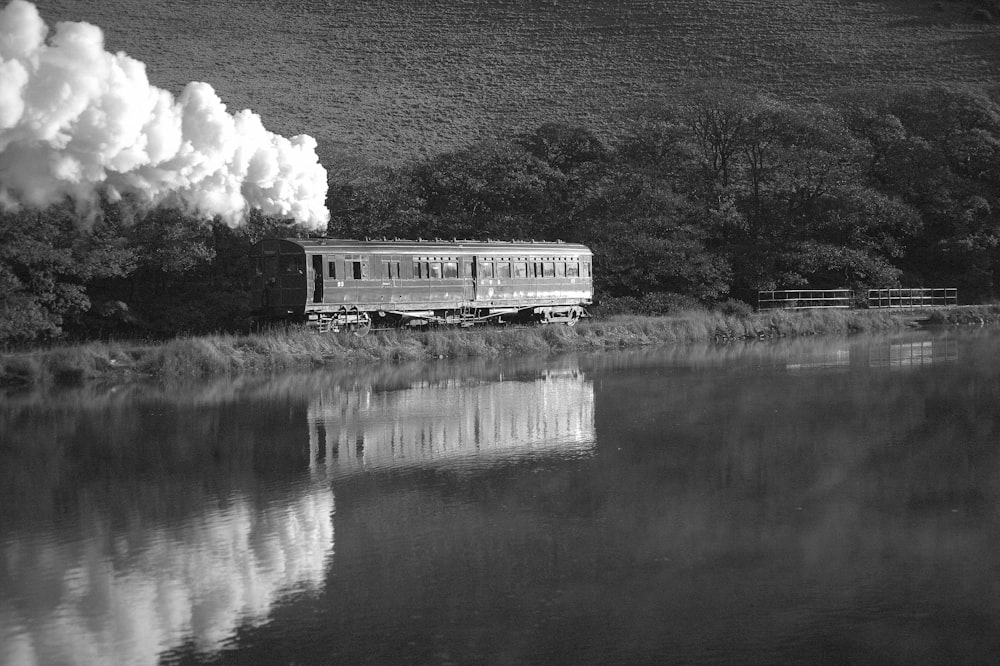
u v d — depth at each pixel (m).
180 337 69.44
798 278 110.44
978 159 134.00
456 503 31.06
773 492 32.00
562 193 112.19
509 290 82.25
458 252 78.38
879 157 130.75
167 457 37.91
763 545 26.66
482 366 66.19
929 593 23.25
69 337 70.94
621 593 23.38
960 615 22.02
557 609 22.48
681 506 30.42
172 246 74.75
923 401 49.56
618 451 38.28
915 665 19.69
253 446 39.81
